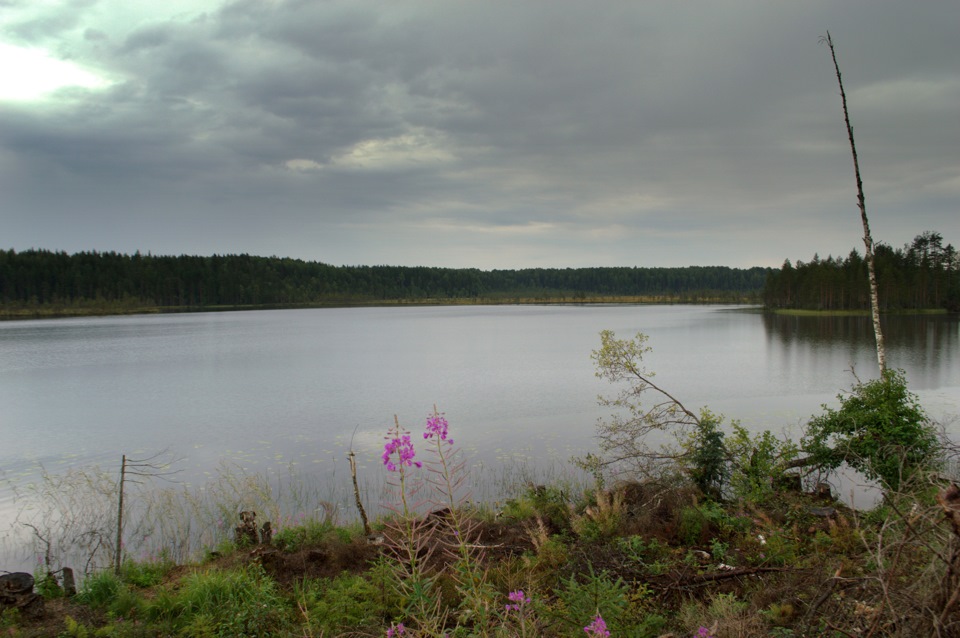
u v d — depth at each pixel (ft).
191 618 24.43
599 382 111.24
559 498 38.73
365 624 22.56
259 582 26.96
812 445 41.68
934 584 13.70
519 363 145.59
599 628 15.08
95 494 48.16
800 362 136.87
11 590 24.72
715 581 25.36
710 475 38.86
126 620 24.67
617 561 27.40
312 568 29.14
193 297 625.41
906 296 355.36
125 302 545.03
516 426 73.92
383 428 75.61
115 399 101.71
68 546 37.35
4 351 190.08
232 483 50.08
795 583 22.44
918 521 14.97
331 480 52.42
